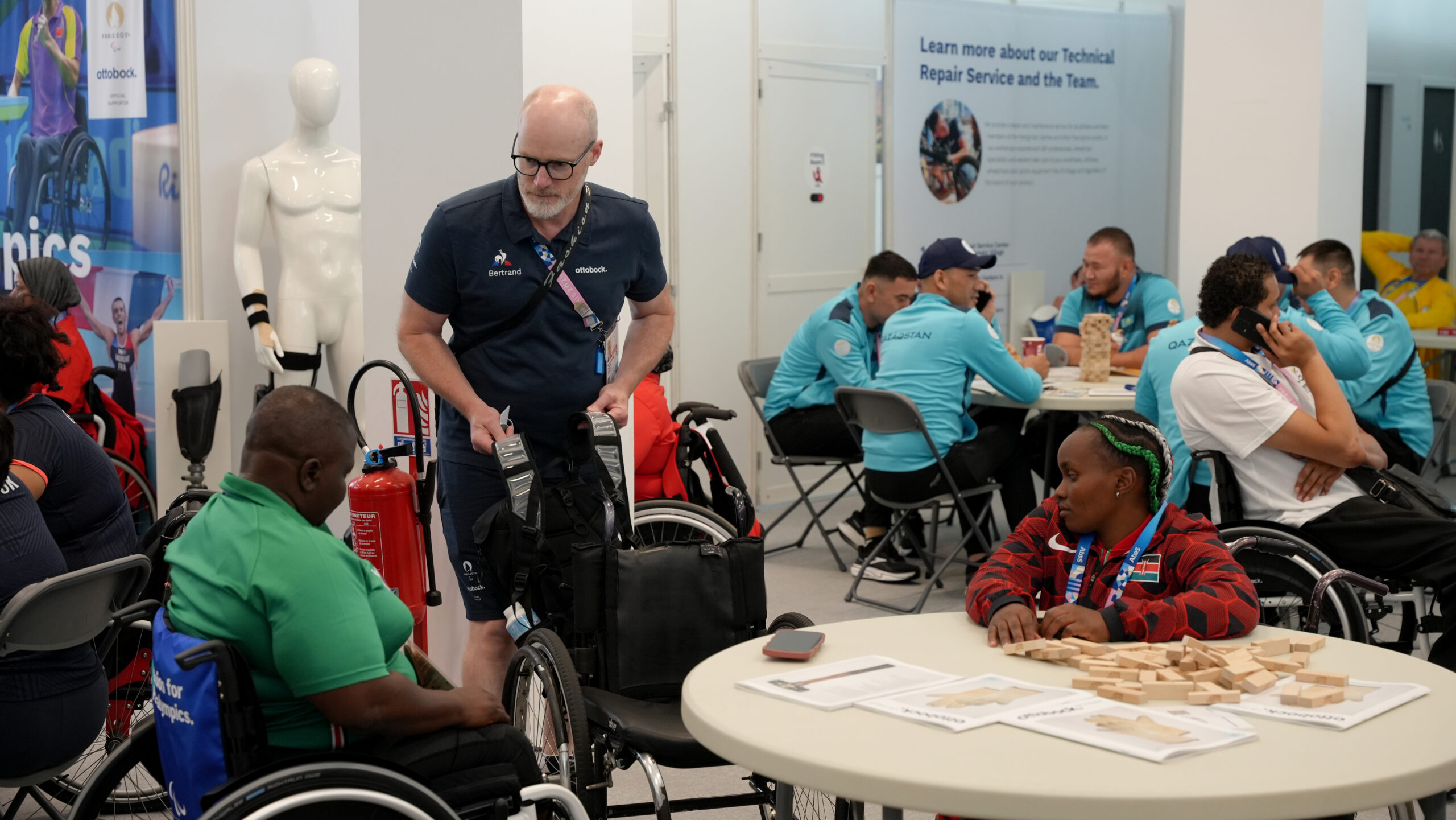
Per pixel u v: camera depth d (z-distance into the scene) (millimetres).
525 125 2656
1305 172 5797
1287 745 1469
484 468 2893
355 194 5355
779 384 5754
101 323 5680
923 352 4852
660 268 3053
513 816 1976
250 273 5145
